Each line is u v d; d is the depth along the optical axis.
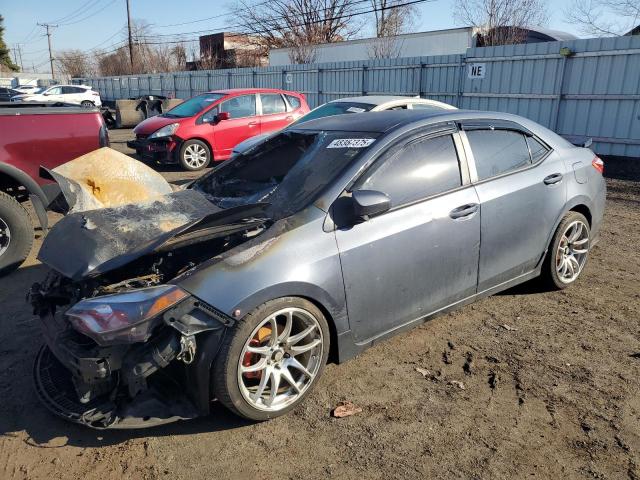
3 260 5.25
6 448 2.84
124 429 2.96
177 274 3.01
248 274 2.83
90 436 2.93
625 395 3.19
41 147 5.55
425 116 3.78
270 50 33.78
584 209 4.65
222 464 2.70
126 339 2.58
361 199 3.05
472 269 3.78
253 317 2.81
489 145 3.97
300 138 4.00
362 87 18.05
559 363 3.55
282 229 3.05
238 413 2.90
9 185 5.77
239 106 11.95
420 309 3.57
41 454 2.79
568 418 2.99
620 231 6.65
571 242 4.60
